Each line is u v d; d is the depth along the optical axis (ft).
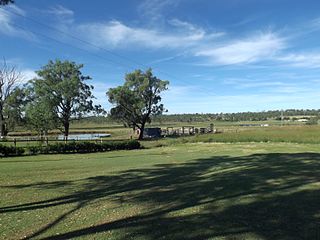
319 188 35.94
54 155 104.94
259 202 30.32
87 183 46.34
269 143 139.85
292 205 28.89
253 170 52.49
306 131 163.94
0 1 33.30
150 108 224.53
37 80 198.70
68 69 201.26
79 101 201.77
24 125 230.89
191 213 27.45
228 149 114.52
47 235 23.18
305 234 21.42
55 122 198.49
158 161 76.74
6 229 24.71
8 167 68.28
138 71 221.46
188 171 55.47
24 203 34.19
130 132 284.41
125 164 71.82
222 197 32.94
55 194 38.73
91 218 27.37
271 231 22.16
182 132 245.04
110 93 217.56
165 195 35.47
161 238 21.48
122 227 24.27
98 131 306.76
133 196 35.86
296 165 57.36
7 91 202.18
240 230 22.49
